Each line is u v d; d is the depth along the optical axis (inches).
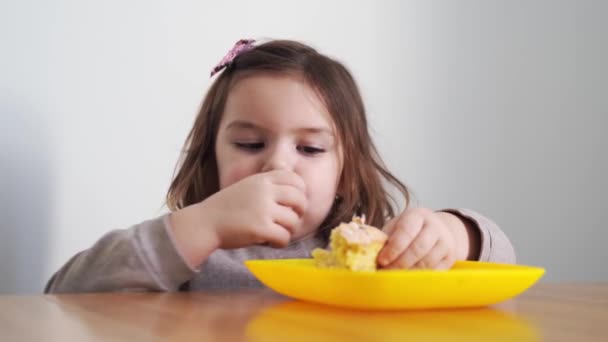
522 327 17.9
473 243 36.6
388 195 56.4
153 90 57.9
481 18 73.8
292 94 43.6
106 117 55.7
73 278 33.0
